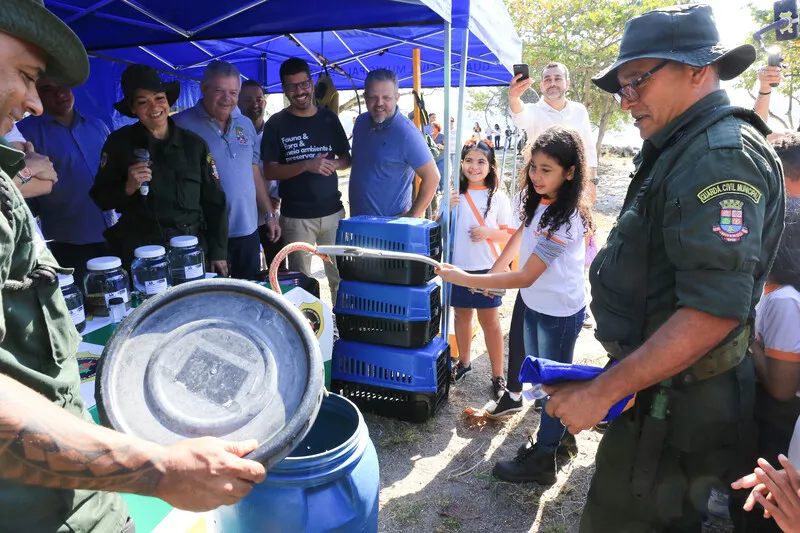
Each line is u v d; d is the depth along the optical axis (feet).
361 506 5.19
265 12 12.27
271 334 3.91
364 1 11.24
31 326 3.30
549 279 8.36
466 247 11.60
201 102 12.34
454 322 12.62
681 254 4.19
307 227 13.57
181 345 3.83
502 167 18.25
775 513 3.90
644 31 4.63
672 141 4.66
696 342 4.04
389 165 12.31
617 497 5.17
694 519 4.85
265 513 4.95
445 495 8.63
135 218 9.97
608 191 41.88
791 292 5.48
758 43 9.93
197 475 2.84
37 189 7.18
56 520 3.35
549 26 46.09
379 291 10.21
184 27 12.99
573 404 4.57
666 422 4.72
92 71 18.12
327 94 18.52
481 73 20.68
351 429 6.06
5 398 2.51
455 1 10.61
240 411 3.53
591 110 54.03
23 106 3.33
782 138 6.48
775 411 5.53
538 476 8.80
